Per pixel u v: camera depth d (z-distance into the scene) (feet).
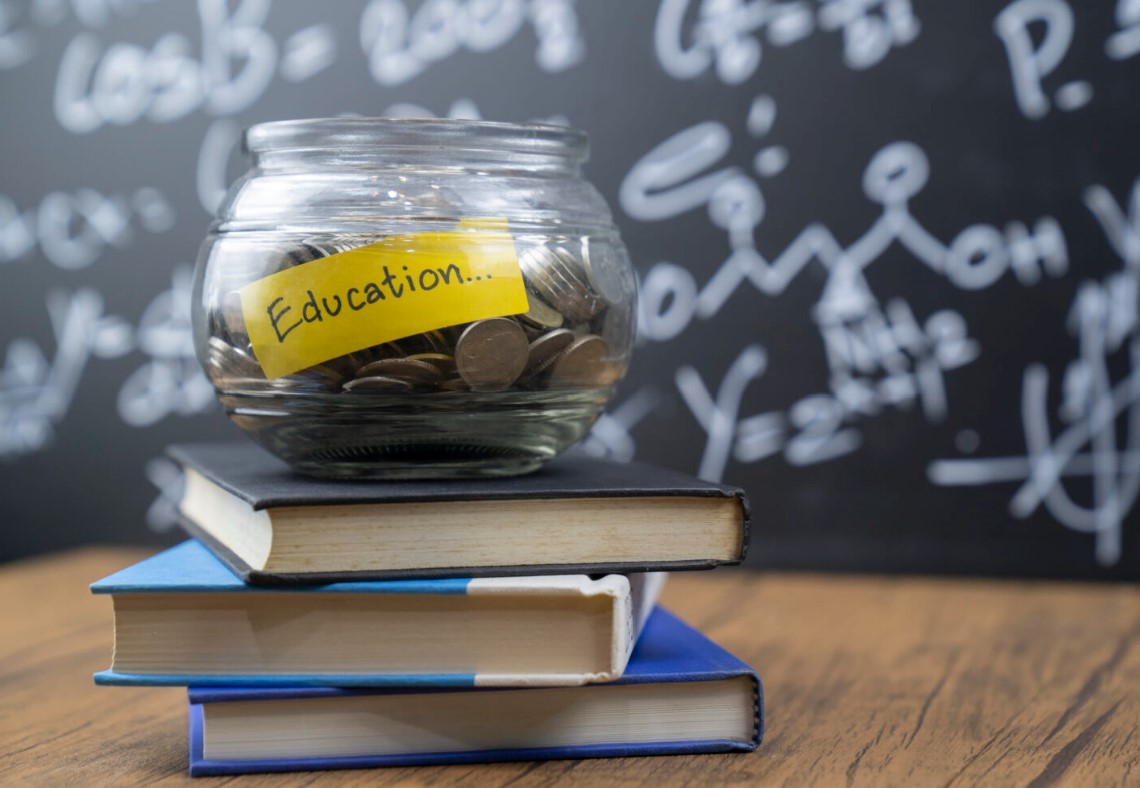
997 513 3.12
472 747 1.61
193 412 3.56
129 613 1.56
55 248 3.63
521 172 1.69
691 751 1.63
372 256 1.55
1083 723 1.79
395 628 1.56
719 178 3.22
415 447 1.67
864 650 2.31
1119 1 3.01
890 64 3.12
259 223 1.63
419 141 1.65
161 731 1.79
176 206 3.55
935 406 3.14
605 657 1.55
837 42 3.14
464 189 1.61
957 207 3.10
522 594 1.53
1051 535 3.09
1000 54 3.07
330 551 1.54
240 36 3.48
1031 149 3.06
